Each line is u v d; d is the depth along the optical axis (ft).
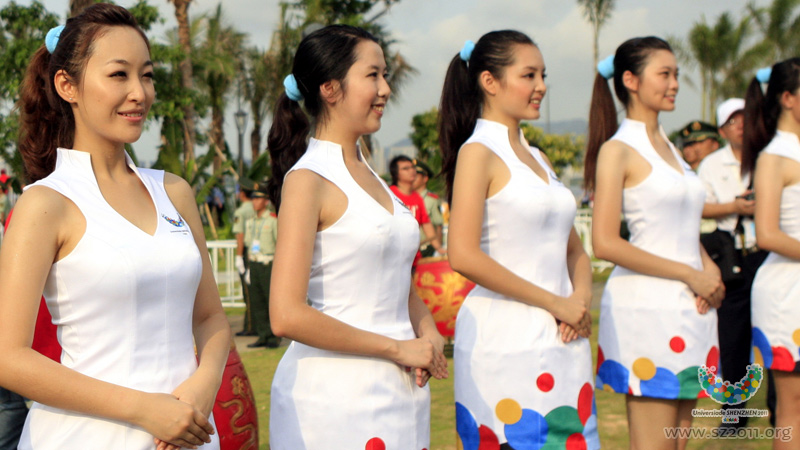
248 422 8.94
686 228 10.11
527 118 8.97
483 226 8.85
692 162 18.69
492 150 8.70
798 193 10.86
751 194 13.00
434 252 25.17
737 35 83.66
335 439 6.82
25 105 6.06
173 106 46.80
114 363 5.56
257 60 79.36
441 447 13.01
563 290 8.96
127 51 5.82
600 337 10.57
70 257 5.49
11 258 5.32
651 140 10.32
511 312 8.64
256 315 22.85
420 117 92.22
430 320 7.94
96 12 5.87
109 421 5.47
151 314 5.73
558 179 9.27
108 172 6.03
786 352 10.78
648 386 9.90
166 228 6.02
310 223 6.81
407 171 22.49
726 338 13.58
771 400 13.85
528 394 8.49
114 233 5.62
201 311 6.71
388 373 7.04
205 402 5.81
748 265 13.55
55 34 5.93
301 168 7.00
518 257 8.68
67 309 5.53
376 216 7.01
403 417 7.11
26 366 5.17
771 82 11.43
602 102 10.78
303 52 7.36
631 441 10.34
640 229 10.19
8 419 7.48
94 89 5.74
